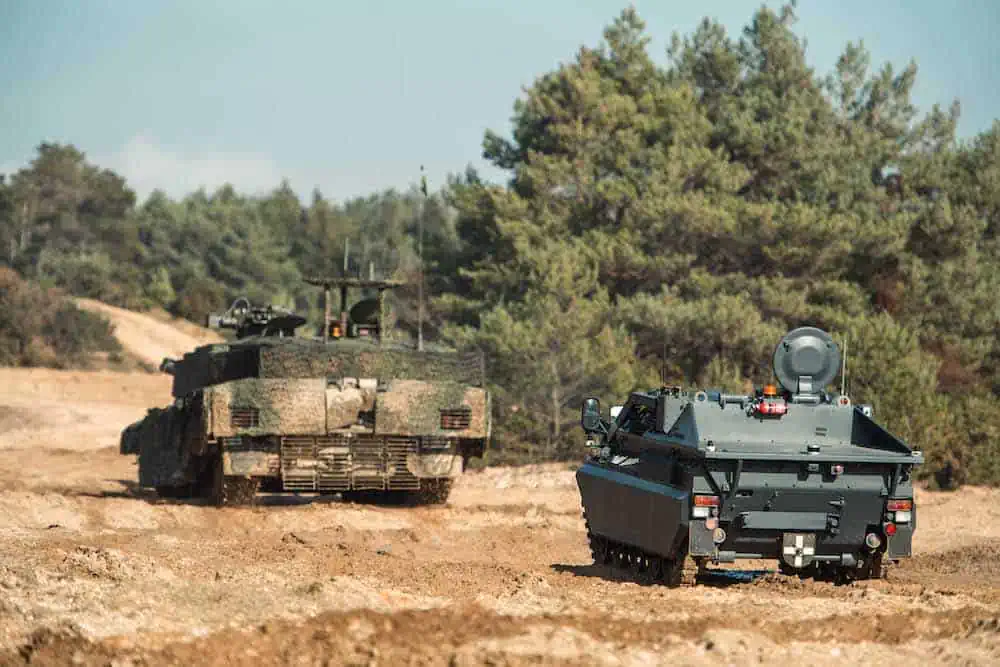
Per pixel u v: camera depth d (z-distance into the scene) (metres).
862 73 173.88
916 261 138.12
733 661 34.69
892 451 47.88
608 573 51.91
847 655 35.72
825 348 50.41
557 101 158.25
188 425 79.25
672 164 146.25
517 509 83.94
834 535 47.44
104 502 74.00
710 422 49.12
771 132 152.50
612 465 52.56
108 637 35.97
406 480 79.62
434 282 160.62
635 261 139.38
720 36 174.38
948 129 170.12
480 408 80.25
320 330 89.75
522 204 151.25
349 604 41.00
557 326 122.81
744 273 145.12
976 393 128.75
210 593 41.94
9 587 41.69
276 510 76.25
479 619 39.00
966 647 36.53
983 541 72.56
